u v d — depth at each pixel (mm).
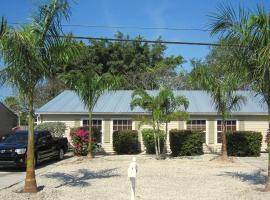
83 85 22844
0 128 34625
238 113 27844
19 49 11883
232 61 12836
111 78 23094
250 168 19312
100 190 13578
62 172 18312
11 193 13016
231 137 25656
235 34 12516
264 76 12344
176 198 12289
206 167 19672
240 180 15609
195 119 28188
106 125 28578
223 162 21438
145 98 22578
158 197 12430
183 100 22734
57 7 12602
